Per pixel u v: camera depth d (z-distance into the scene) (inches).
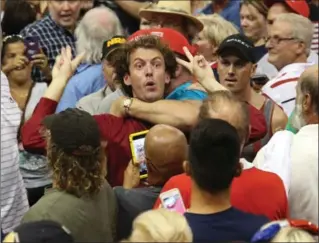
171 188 308.0
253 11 557.0
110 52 408.2
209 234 275.9
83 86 453.7
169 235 243.0
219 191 279.1
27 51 474.3
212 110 308.7
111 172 355.9
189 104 356.2
